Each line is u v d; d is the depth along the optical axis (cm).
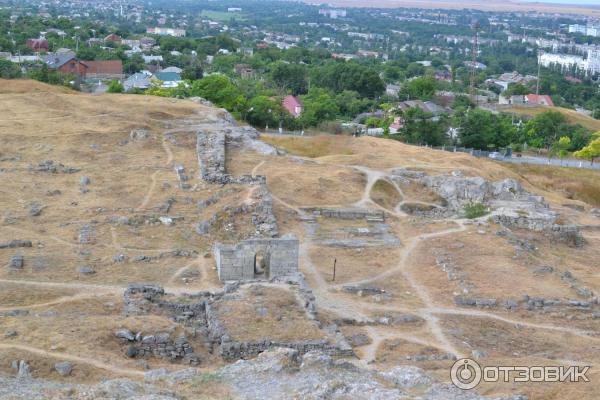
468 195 9325
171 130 10156
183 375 3862
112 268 6231
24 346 4200
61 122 10056
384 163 10212
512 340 5388
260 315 4897
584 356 5134
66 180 8194
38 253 6391
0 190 7731
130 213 7381
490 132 15000
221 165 8794
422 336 5322
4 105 10675
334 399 3434
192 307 5125
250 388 3638
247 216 7400
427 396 3653
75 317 4822
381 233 7694
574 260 7638
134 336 4484
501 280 6462
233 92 14788
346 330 5284
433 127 14788
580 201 11244
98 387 3562
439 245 7312
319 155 11044
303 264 6712
